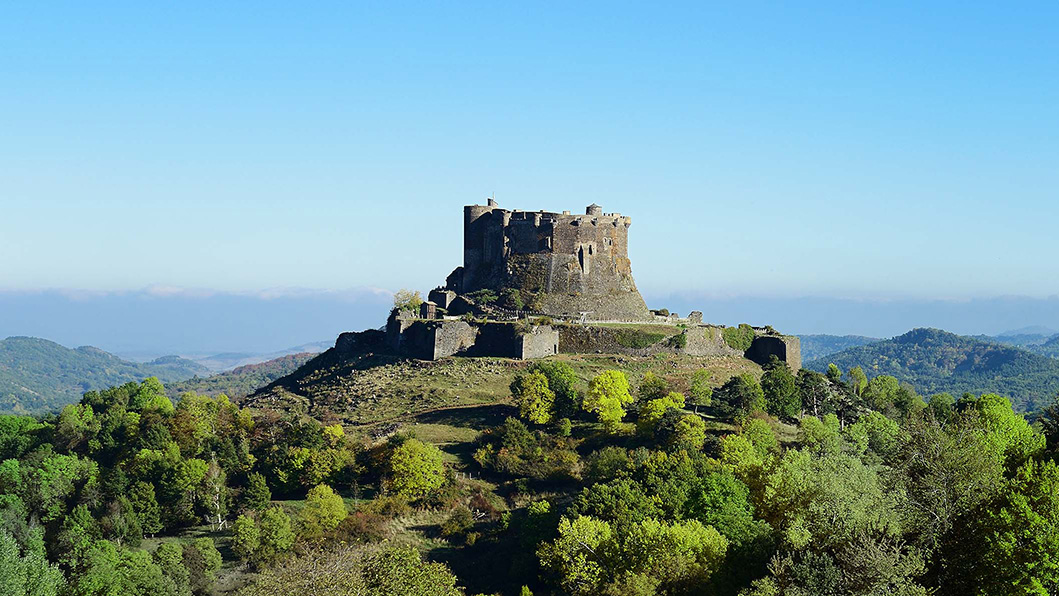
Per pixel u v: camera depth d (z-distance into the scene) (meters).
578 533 95.69
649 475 111.44
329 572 76.56
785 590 69.75
